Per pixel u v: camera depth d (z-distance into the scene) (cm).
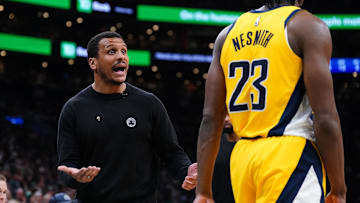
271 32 560
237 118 582
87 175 753
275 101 554
